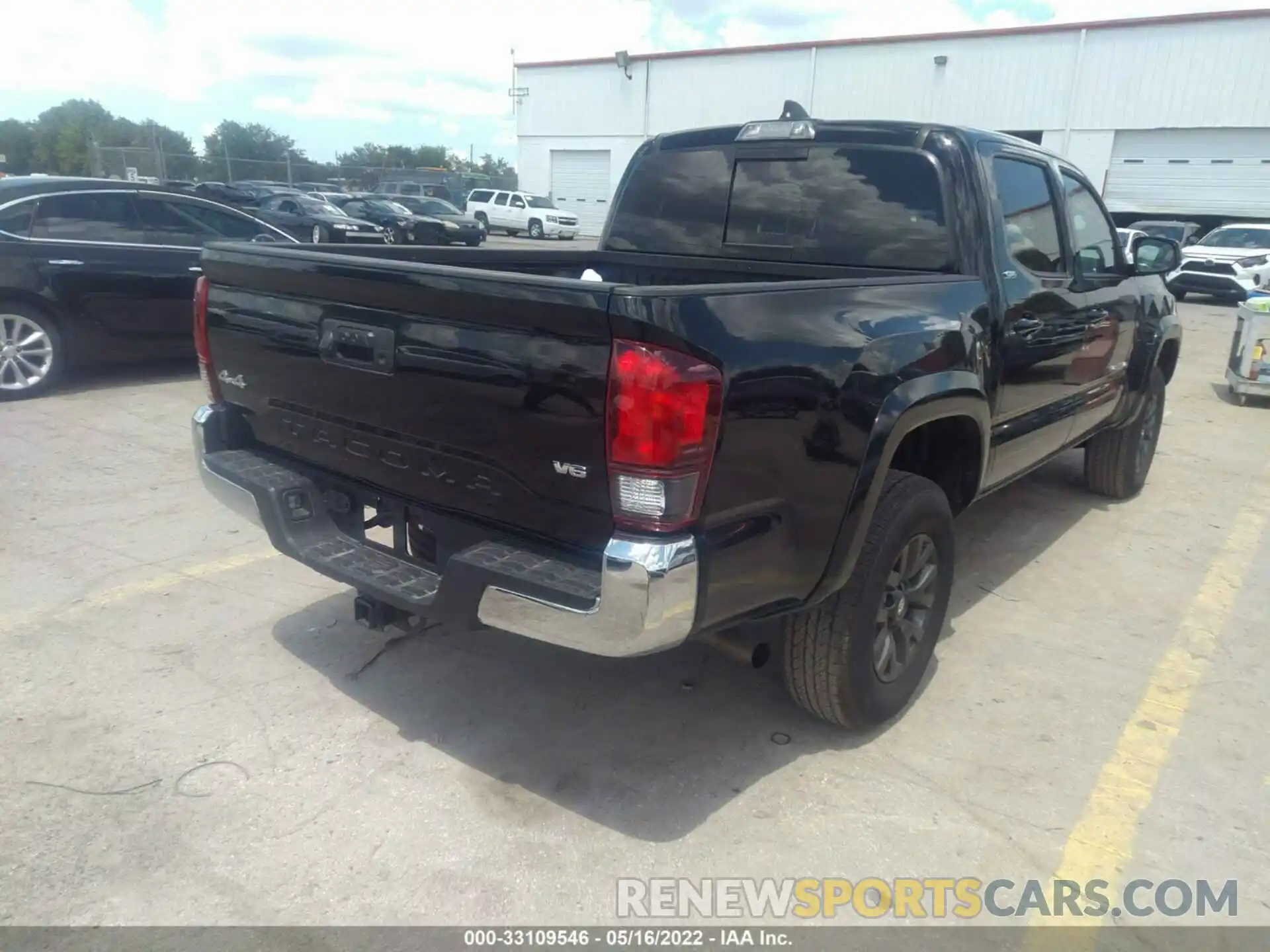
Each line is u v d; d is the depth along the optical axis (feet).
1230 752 10.60
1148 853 8.95
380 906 8.02
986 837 9.10
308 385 9.93
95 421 22.65
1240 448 24.56
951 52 98.84
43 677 11.37
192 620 12.94
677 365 7.29
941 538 10.85
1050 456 14.96
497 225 114.42
